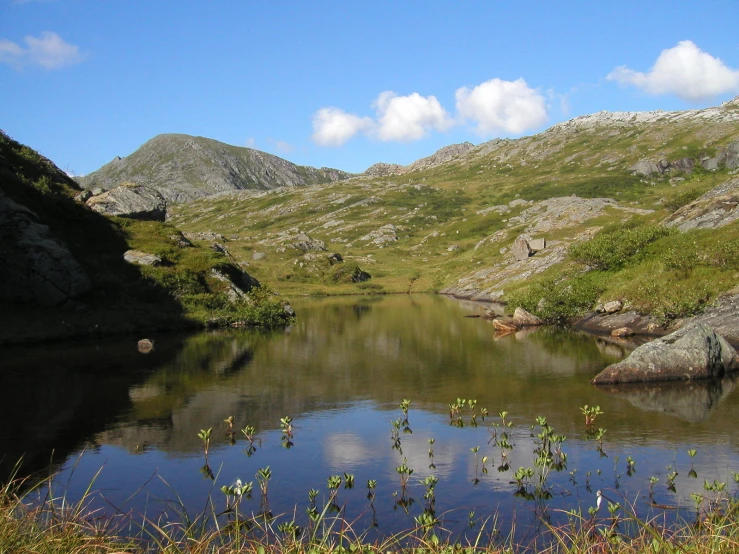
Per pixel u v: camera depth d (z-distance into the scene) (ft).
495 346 92.38
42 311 107.76
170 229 163.12
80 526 23.21
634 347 86.58
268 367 76.13
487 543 27.09
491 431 45.98
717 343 64.75
